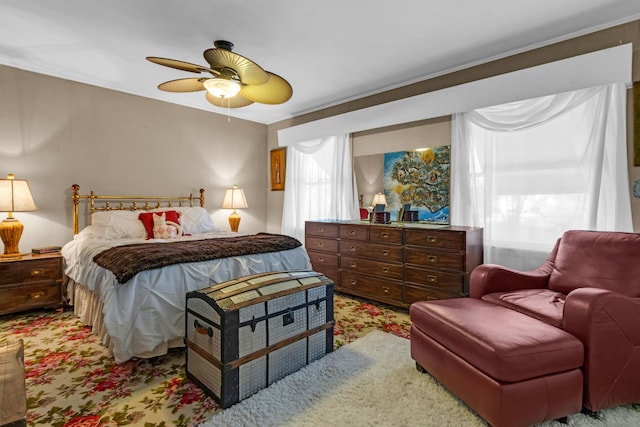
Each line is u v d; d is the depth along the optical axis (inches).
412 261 120.0
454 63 120.7
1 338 97.9
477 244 114.4
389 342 94.8
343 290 142.8
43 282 117.3
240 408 64.3
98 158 143.9
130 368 80.6
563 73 99.3
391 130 146.6
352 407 64.5
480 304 75.7
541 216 107.9
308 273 88.7
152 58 84.6
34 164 128.6
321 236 151.4
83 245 115.2
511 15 90.4
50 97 131.6
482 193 119.4
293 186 189.3
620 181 93.3
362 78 135.1
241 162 196.2
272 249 113.3
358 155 159.0
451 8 87.0
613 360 60.2
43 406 65.3
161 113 163.0
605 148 96.1
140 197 156.3
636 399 62.7
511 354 53.7
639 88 90.7
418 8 87.0
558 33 100.1
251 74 94.4
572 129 101.9
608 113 94.9
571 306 61.1
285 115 191.9
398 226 126.3
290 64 121.7
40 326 107.3
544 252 107.3
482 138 119.4
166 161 165.2
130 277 80.8
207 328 68.6
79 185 138.8
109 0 83.1
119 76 134.5
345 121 157.8
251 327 68.5
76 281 111.9
